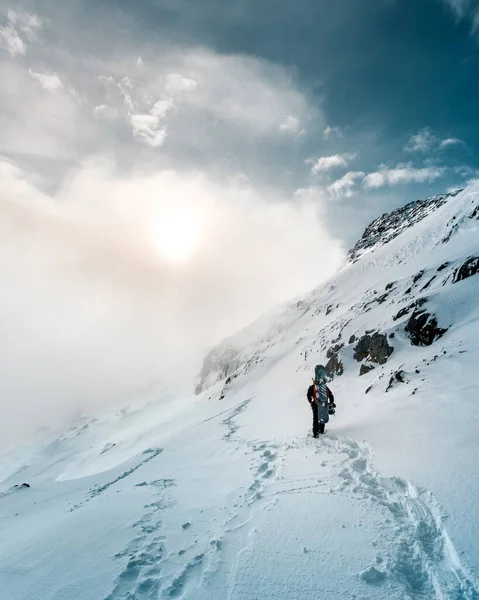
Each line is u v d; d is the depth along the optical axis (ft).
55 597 13.25
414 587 11.85
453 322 51.78
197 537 16.39
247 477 24.85
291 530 15.62
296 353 122.83
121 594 12.80
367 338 69.26
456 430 24.39
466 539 13.39
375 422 32.53
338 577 12.21
